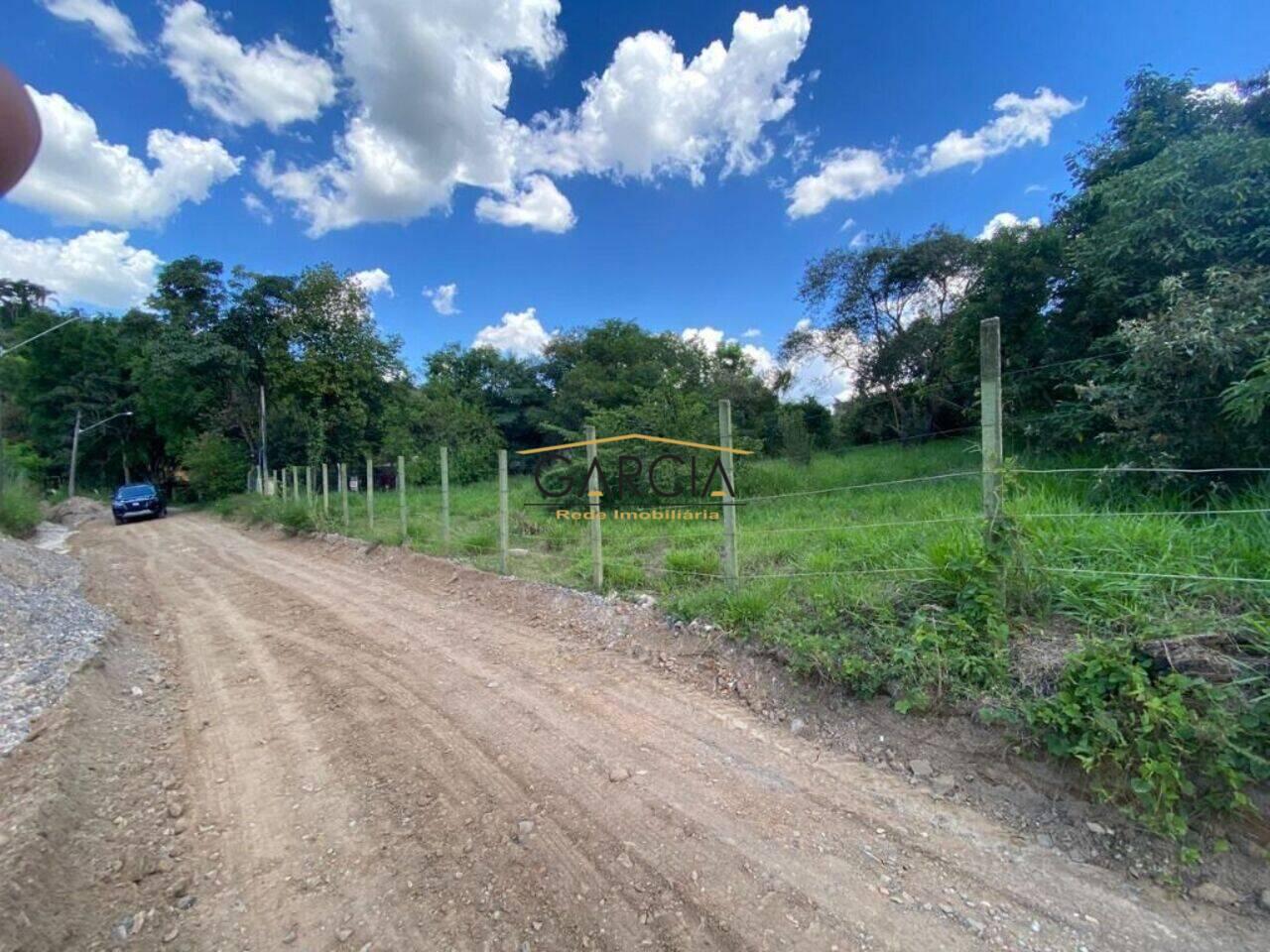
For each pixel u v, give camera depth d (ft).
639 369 76.28
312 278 66.18
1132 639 8.14
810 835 7.49
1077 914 6.06
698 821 7.86
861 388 57.47
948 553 11.51
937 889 6.51
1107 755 7.33
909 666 9.52
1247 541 10.33
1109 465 16.89
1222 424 14.34
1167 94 24.50
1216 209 18.80
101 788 9.20
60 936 6.09
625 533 25.62
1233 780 6.47
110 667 14.58
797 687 10.78
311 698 12.82
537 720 11.05
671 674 12.62
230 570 29.91
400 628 17.57
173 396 73.26
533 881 6.91
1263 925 5.75
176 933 6.29
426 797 8.77
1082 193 27.86
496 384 101.81
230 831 8.16
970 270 46.96
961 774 8.30
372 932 6.27
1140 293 21.47
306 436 72.13
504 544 21.63
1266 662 7.31
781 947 5.80
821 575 13.96
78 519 69.51
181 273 67.56
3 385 90.89
